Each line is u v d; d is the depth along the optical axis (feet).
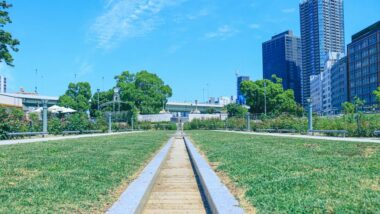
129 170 30.09
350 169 26.27
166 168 37.47
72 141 69.51
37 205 17.53
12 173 26.30
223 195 19.79
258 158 35.32
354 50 435.94
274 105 324.80
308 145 50.65
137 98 310.45
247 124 153.99
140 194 20.29
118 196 20.89
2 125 79.92
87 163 32.53
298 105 337.52
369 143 50.57
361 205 16.21
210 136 96.58
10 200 18.29
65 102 343.26
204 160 36.52
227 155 40.24
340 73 484.74
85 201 18.70
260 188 20.97
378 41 387.55
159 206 20.81
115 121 216.95
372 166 27.27
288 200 17.75
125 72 324.80
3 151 44.55
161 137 94.89
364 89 414.00
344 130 81.97
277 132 126.00
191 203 21.52
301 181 21.95
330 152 39.37
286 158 34.32
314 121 104.99
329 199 17.58
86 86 363.56
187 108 441.27
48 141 69.41
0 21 128.98
